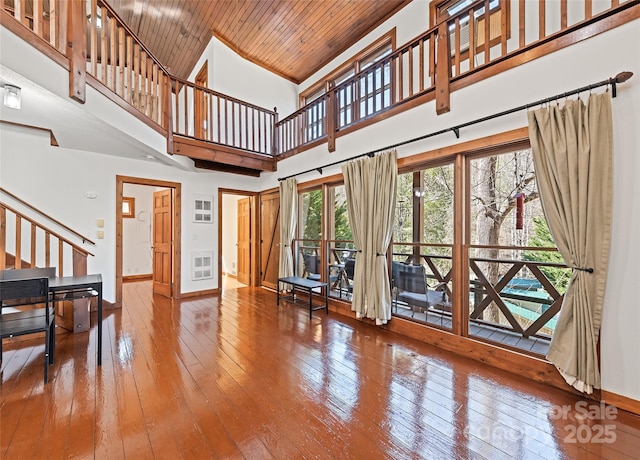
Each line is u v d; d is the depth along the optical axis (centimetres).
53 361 279
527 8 354
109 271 476
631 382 204
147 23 559
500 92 271
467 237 307
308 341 335
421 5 450
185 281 562
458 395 226
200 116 493
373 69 399
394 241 382
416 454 166
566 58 234
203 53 624
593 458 164
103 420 192
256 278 672
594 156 214
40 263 414
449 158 321
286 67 662
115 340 335
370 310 378
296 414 201
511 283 284
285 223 558
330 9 492
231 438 178
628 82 206
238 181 640
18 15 216
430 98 328
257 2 478
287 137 575
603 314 216
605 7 288
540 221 269
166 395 222
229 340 337
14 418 193
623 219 209
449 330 320
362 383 243
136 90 370
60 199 436
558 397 224
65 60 253
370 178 384
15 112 314
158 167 534
